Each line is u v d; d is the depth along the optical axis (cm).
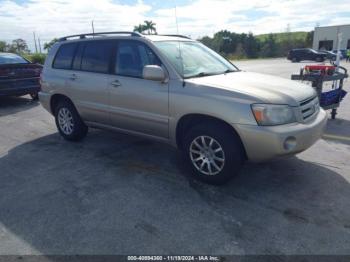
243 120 334
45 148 536
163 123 408
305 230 291
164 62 402
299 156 468
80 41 521
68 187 388
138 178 407
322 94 631
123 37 456
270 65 2716
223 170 363
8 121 732
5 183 405
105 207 338
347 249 265
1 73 836
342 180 389
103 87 468
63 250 272
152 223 307
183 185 385
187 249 270
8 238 290
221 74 427
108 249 271
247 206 334
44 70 577
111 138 577
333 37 4862
